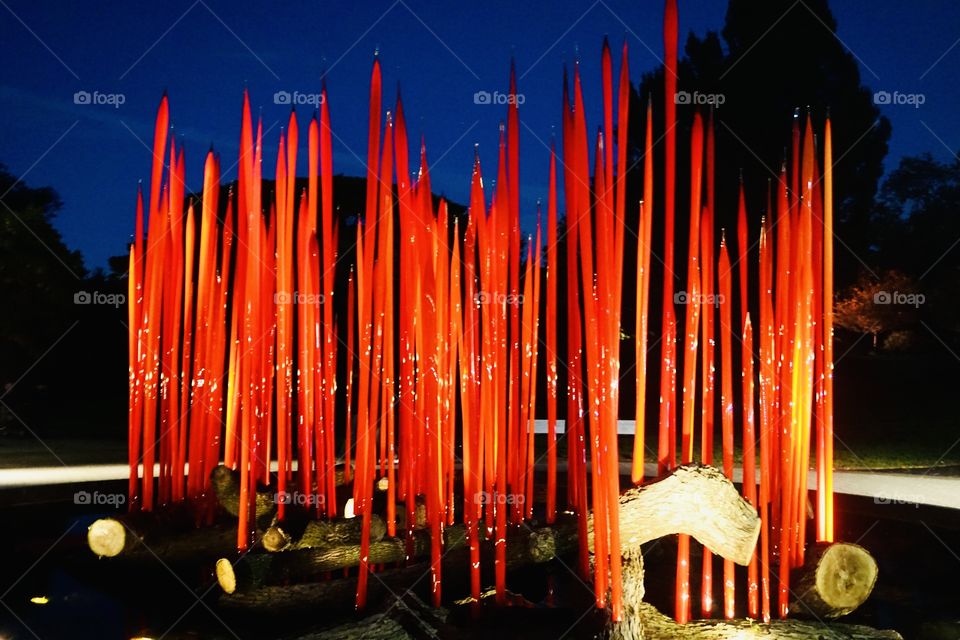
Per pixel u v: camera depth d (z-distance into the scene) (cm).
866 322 2652
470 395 479
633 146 2062
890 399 2281
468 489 472
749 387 490
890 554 726
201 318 694
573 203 428
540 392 1986
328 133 537
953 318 2556
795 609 502
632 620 427
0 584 614
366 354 504
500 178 484
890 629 491
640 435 452
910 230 3256
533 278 621
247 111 611
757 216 1991
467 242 484
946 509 832
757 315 1948
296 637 444
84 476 1101
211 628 516
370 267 508
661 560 672
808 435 500
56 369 2505
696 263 450
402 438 550
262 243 652
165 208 671
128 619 534
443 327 534
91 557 689
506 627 447
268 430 708
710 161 462
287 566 566
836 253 2533
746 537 448
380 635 444
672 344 452
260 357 619
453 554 567
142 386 682
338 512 745
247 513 612
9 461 1327
